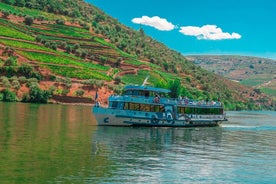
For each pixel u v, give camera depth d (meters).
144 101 66.44
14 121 60.56
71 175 26.98
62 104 140.50
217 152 40.97
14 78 140.25
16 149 35.19
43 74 153.50
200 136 56.59
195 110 73.25
